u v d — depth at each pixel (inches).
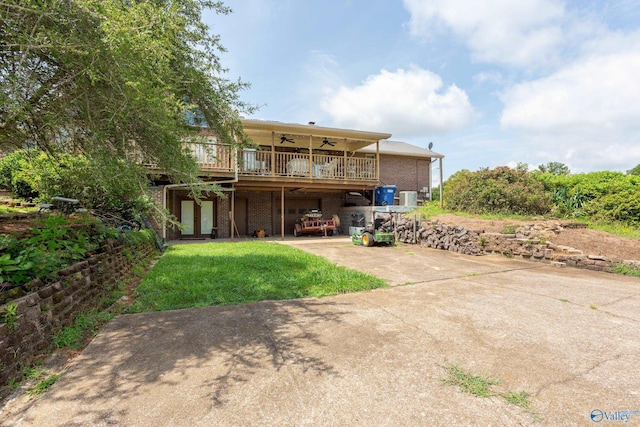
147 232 304.3
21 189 261.0
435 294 181.0
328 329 126.6
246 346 110.6
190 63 168.6
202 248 368.2
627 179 480.4
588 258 259.0
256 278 205.5
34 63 106.9
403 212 536.4
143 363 97.7
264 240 508.4
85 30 97.5
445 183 780.0
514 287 197.9
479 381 87.9
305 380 88.6
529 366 96.8
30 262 101.7
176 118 156.0
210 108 183.6
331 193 674.2
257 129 502.0
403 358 101.9
